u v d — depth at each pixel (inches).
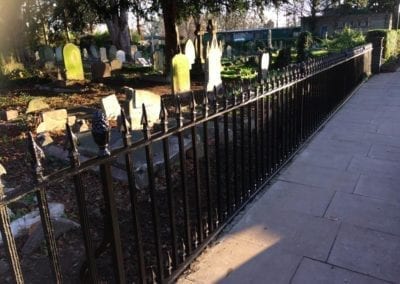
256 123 152.2
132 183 88.2
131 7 552.4
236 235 131.1
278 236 129.5
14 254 62.9
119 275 86.9
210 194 123.5
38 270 114.7
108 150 79.2
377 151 209.5
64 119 282.5
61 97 454.3
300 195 159.3
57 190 170.6
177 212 147.1
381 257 116.0
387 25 1830.7
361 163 192.5
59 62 921.5
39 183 65.5
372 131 247.6
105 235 88.0
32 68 792.9
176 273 108.4
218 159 127.9
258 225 137.0
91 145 204.2
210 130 227.3
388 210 144.3
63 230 132.6
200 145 200.2
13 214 141.8
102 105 286.5
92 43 1333.7
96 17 590.6
